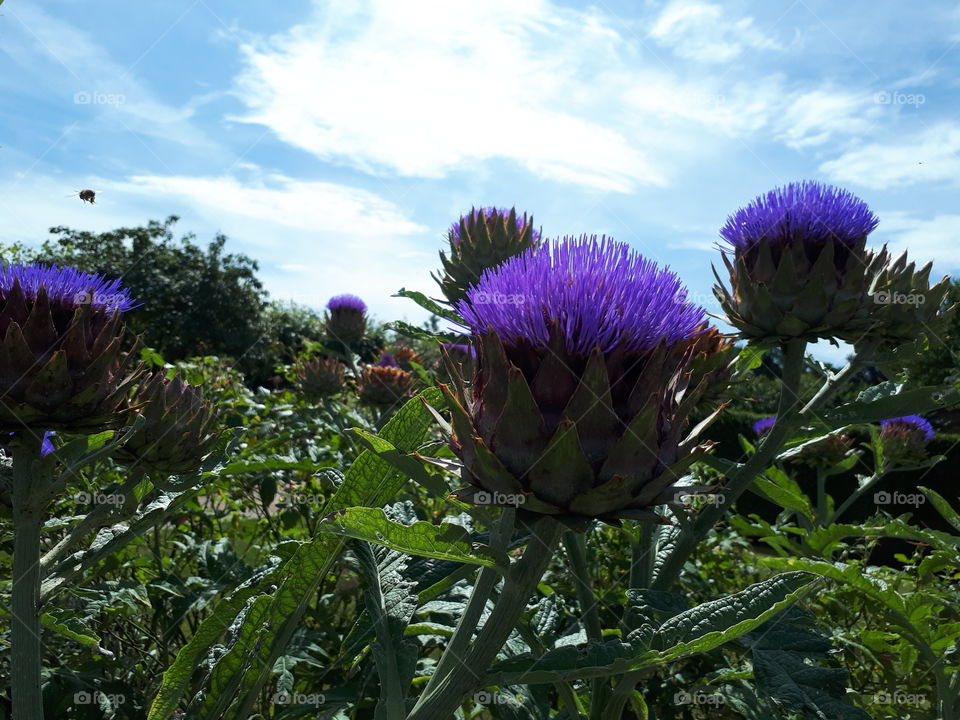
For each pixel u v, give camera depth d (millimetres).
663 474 273
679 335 292
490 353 284
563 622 538
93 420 318
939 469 1507
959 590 606
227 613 340
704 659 547
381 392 885
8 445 306
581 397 271
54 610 412
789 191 471
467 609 297
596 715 381
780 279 455
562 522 265
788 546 604
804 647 298
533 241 583
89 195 693
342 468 548
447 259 601
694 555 747
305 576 333
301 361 998
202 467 416
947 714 448
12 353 297
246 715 341
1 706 424
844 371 484
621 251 303
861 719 274
